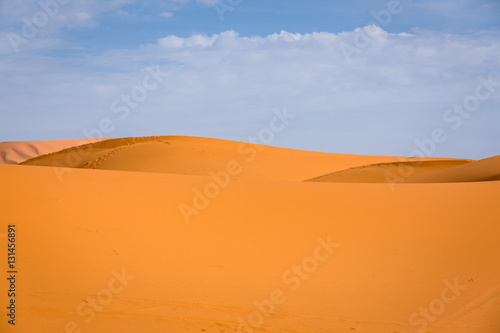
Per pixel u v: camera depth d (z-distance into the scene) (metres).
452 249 11.70
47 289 9.05
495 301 9.23
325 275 10.39
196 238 11.91
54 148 96.31
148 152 48.28
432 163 41.47
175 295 9.17
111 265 10.34
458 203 14.55
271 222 12.94
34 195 13.26
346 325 8.23
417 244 11.98
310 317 8.48
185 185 15.27
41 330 7.53
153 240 11.66
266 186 15.71
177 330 7.76
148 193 14.28
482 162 28.75
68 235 11.46
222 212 13.33
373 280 10.23
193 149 49.97
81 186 14.38
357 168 39.69
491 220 13.16
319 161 55.03
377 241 12.11
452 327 8.23
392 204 14.45
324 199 14.64
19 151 91.94
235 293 9.41
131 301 8.80
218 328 7.90
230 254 11.25
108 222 12.30
